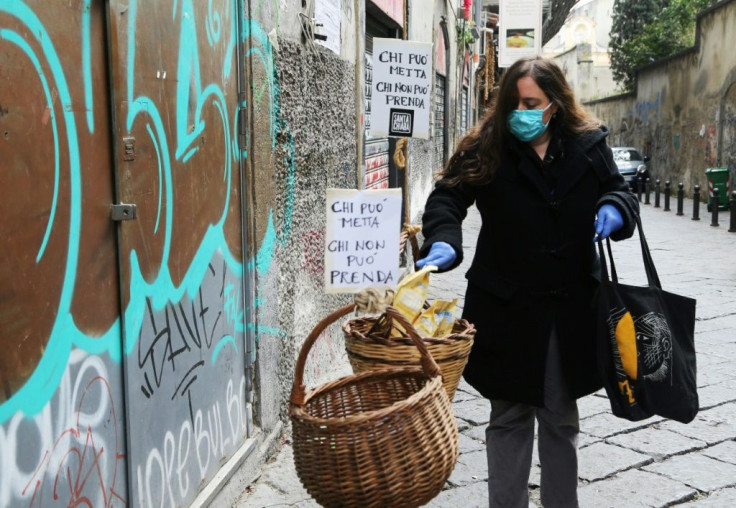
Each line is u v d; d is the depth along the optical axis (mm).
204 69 2871
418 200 10711
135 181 2309
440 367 2164
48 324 1887
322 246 4750
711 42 20078
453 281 8234
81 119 2029
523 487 2674
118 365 2248
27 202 1794
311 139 4414
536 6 17406
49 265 1888
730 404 4430
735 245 11430
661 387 2447
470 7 18172
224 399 3125
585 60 44375
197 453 2832
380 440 1758
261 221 3461
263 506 3160
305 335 4340
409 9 8508
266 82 3516
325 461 1777
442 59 13609
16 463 1763
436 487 1844
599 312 2457
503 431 2678
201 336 2857
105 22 2143
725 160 18922
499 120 2525
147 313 2406
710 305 7062
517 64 2514
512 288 2559
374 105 3873
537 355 2537
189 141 2727
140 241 2350
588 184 2527
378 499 1777
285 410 3951
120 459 2268
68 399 1981
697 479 3459
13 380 1751
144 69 2367
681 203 16641
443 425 1860
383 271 2422
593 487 3387
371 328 2324
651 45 31844
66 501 1975
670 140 24156
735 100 18297
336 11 5004
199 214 2826
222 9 3055
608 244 2543
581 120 2547
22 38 1768
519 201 2525
